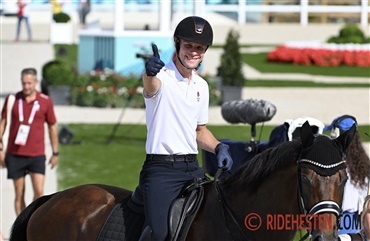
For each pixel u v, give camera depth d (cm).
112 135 2098
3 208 1382
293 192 675
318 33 5434
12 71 3372
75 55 4166
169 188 721
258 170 702
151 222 711
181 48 711
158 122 723
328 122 2398
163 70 720
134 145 2055
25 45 4588
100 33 3142
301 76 3772
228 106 1103
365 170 831
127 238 738
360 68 4219
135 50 3055
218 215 715
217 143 753
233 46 2800
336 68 4216
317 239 632
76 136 2141
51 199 826
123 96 2677
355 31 4522
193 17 714
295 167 672
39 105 1261
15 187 1268
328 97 2981
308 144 656
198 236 716
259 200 700
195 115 731
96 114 2530
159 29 3125
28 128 1253
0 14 5462
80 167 1753
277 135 1038
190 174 735
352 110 2642
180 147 726
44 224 805
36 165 1261
